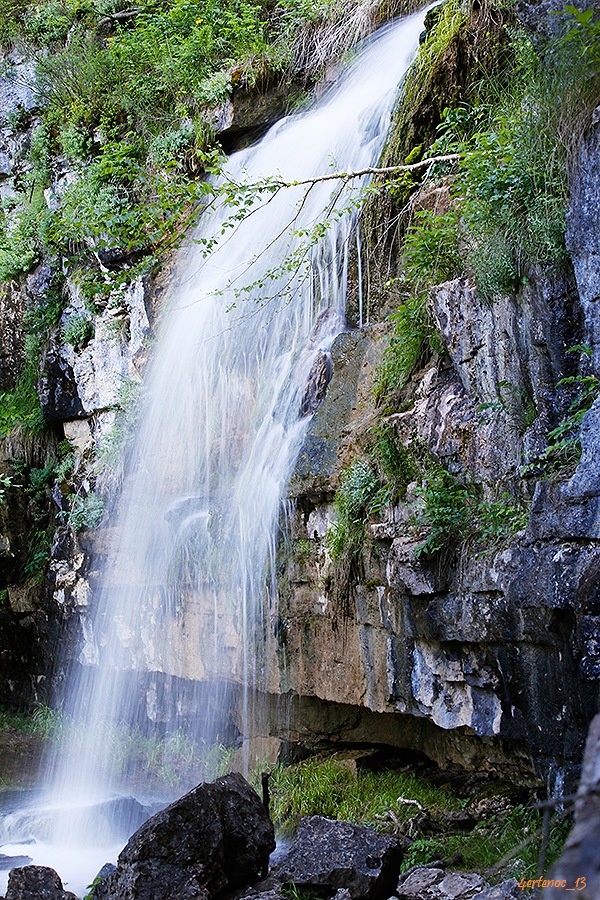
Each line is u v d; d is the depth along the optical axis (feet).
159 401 41.34
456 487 24.34
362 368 30.55
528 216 22.22
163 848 19.07
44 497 48.75
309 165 38.93
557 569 19.17
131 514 40.70
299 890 19.60
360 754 29.37
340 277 34.45
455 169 29.19
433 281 26.78
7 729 43.83
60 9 59.06
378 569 26.73
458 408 24.81
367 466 27.91
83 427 47.01
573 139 20.34
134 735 38.60
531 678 21.07
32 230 53.52
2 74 58.18
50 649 44.70
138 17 51.67
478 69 30.30
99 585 41.24
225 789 20.84
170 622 36.35
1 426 51.16
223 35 48.73
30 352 51.90
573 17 20.92
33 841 29.81
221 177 43.65
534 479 21.62
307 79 44.73
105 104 50.26
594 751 7.09
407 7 41.50
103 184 47.73
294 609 30.25
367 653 27.35
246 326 37.99
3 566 49.06
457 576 23.15
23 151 56.80
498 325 22.99
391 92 35.32
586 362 20.59
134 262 44.80
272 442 33.40
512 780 23.99
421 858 21.49
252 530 32.53
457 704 23.97
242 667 32.42
